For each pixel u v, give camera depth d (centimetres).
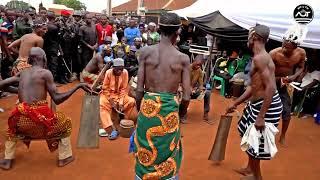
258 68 373
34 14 1063
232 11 969
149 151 303
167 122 301
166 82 304
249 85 414
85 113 470
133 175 437
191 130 639
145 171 307
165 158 304
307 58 802
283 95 564
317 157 537
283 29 863
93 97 471
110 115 582
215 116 742
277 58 544
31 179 416
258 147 390
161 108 299
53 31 905
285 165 500
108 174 437
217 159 479
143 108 305
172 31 309
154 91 306
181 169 463
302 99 779
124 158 488
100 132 575
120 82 582
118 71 571
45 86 431
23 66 645
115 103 580
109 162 473
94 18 1155
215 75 1000
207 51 1020
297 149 571
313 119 766
